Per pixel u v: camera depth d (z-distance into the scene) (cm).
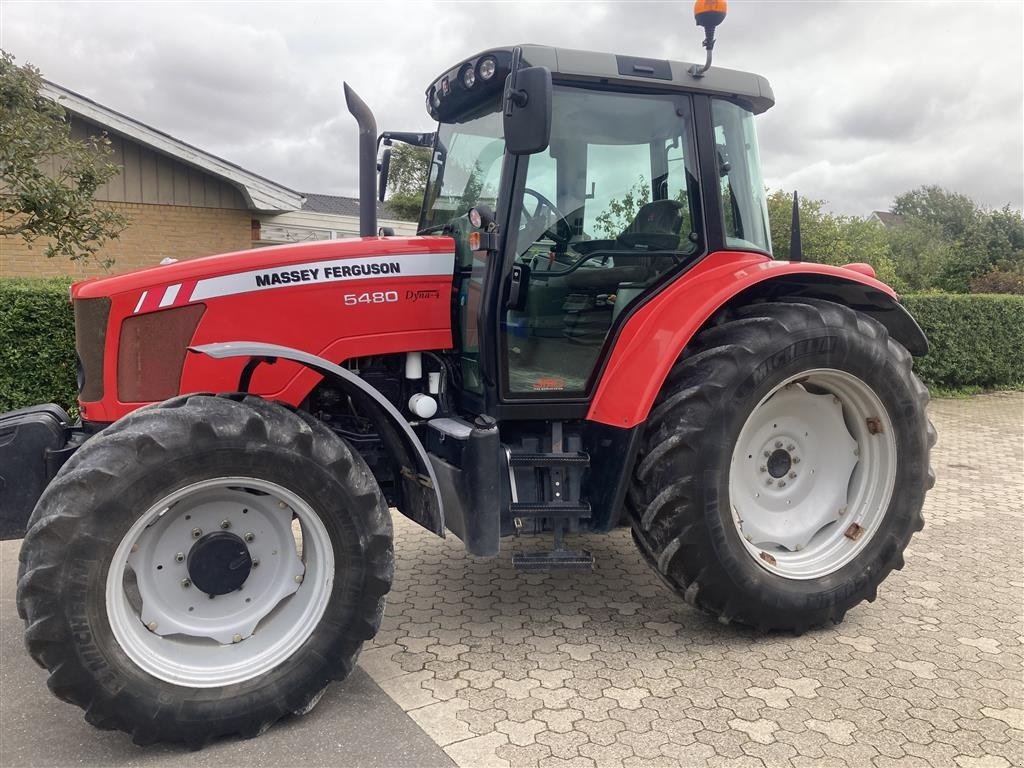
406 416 339
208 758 245
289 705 258
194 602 262
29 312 596
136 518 239
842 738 250
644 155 321
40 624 230
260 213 1181
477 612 351
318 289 312
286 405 285
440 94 353
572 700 274
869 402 332
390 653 312
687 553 303
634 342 314
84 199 702
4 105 663
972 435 804
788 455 339
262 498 266
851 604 332
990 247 2584
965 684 284
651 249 326
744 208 346
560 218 311
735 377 300
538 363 316
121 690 239
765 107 352
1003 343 1127
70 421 323
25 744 254
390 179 413
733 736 251
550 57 296
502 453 305
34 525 235
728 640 322
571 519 310
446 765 238
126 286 300
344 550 264
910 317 378
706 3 308
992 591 375
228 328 305
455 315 334
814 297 364
